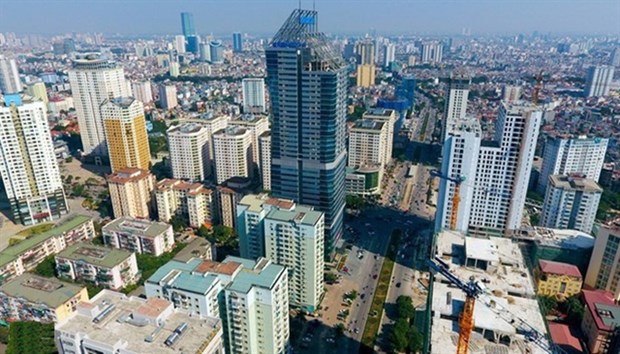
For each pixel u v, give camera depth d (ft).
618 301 651.66
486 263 381.81
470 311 307.58
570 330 617.21
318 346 604.08
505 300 343.05
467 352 297.94
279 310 509.76
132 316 368.48
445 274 338.34
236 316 491.72
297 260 642.22
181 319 369.91
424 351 333.83
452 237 447.42
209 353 344.49
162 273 510.58
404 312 642.63
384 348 601.21
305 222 617.21
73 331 349.61
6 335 620.90
